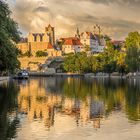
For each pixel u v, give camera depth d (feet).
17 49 279.90
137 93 243.40
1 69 241.76
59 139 90.17
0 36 200.34
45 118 123.85
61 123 113.60
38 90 276.41
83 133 97.50
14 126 106.42
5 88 293.84
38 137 92.02
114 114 134.31
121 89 291.79
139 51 607.37
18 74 593.83
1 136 92.22
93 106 161.79
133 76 654.94
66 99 196.65
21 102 176.14
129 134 95.81
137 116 128.47
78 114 134.82
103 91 265.75
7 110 142.82
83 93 244.22
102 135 94.84
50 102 179.52
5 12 208.74
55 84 394.52
